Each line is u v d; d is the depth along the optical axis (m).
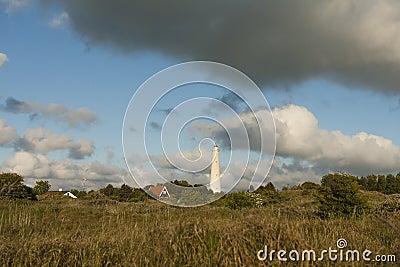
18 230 9.60
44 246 6.47
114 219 12.62
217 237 6.54
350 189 11.90
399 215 10.45
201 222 7.33
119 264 6.06
